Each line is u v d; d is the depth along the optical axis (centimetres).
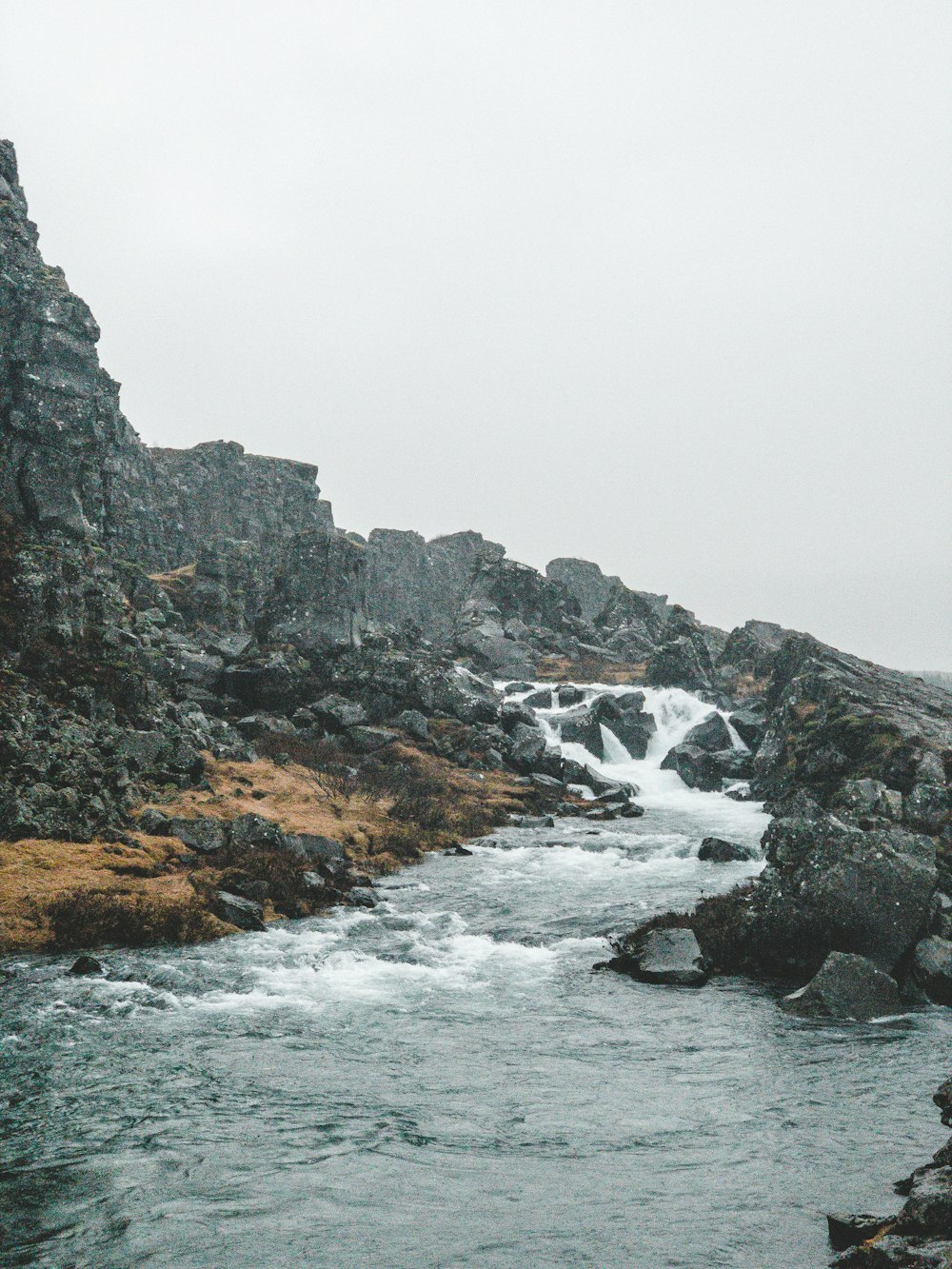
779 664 8325
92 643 5031
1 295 5847
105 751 4281
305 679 7088
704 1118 1576
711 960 2595
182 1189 1299
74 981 2300
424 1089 1703
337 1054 1884
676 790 7412
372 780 5678
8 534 5144
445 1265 1103
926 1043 1967
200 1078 1733
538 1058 1878
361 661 7469
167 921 2752
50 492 5534
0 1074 1727
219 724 5712
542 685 9225
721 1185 1318
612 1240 1157
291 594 7656
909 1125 1536
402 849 4334
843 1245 1134
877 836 2586
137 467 10181
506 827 5312
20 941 2573
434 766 6388
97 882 3027
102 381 8838
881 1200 1260
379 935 2905
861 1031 2058
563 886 3703
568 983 2434
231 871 3266
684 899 3447
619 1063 1848
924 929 2416
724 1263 1098
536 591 12444
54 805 3538
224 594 8488
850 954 2295
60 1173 1344
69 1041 1916
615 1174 1358
